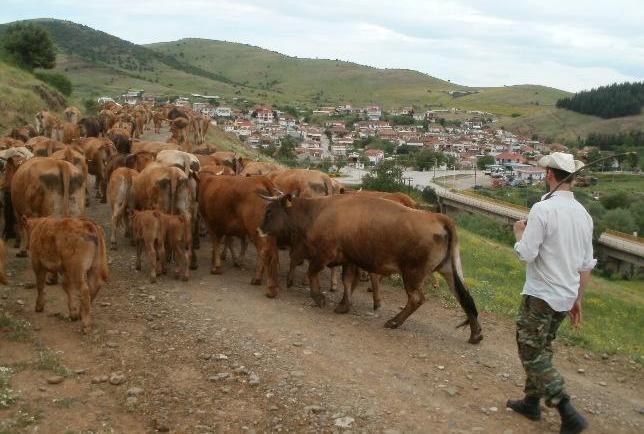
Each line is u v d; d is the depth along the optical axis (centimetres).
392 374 774
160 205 1282
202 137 3828
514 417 683
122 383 711
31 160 1188
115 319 912
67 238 845
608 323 2059
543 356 632
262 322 931
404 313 942
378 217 928
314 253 1008
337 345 857
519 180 13450
